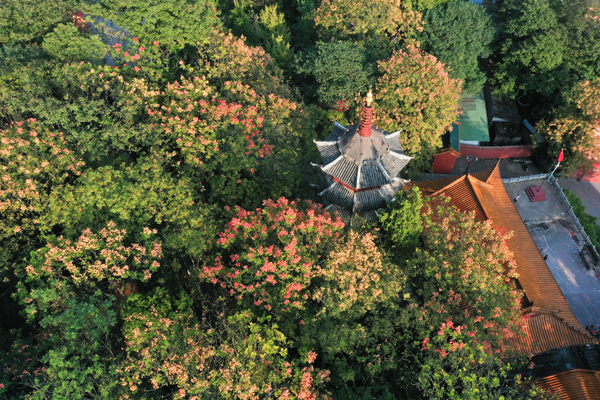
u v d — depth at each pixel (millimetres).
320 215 33688
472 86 62312
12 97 35281
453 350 29109
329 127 49594
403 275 33656
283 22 63781
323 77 51812
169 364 26078
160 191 33125
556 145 56688
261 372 26734
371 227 37375
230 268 32938
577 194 58531
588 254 48781
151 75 40438
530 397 30094
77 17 44406
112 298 27703
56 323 26172
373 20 54594
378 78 48969
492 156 63344
